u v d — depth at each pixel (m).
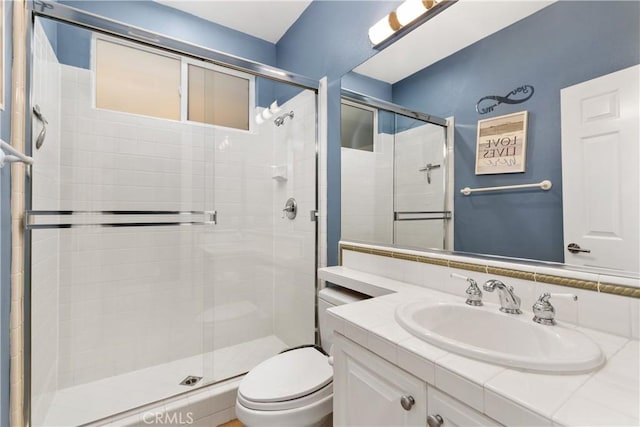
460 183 1.22
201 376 1.85
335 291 1.65
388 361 0.80
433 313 1.00
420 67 1.38
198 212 2.13
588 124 0.87
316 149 2.02
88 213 1.82
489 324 0.94
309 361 1.40
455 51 1.23
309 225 2.08
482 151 1.15
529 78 1.00
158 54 2.05
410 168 1.43
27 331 1.28
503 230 1.08
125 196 1.94
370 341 0.84
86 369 1.82
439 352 0.71
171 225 2.04
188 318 2.14
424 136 1.37
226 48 2.37
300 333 2.15
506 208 1.07
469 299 1.03
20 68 1.22
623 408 0.51
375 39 1.56
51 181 1.61
